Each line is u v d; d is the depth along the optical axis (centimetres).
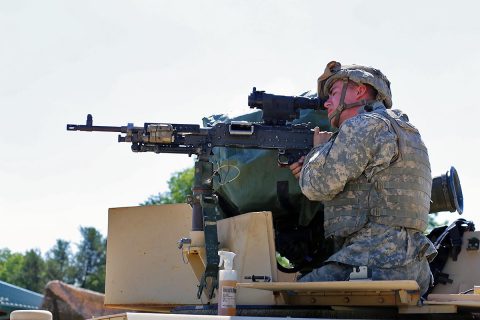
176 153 521
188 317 360
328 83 495
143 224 549
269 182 543
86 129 525
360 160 441
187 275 532
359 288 394
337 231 450
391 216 440
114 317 361
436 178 557
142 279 543
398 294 396
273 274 480
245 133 520
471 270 528
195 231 496
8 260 5684
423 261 450
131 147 527
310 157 470
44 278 5491
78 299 1059
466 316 407
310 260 555
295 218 565
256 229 488
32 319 357
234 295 422
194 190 507
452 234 537
